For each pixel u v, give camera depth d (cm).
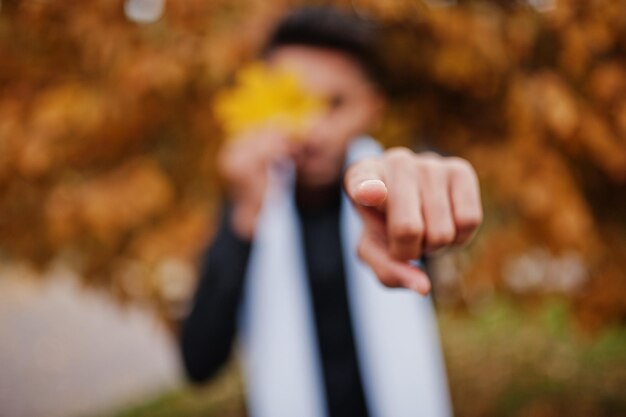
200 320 162
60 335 641
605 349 398
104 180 172
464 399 352
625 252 195
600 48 154
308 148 144
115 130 170
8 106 170
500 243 194
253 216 145
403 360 149
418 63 182
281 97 139
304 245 153
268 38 155
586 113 159
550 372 374
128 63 162
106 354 569
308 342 151
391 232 42
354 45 142
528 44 161
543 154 162
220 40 166
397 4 152
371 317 149
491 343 435
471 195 43
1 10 166
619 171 162
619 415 314
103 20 166
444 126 201
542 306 220
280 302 153
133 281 204
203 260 163
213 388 402
